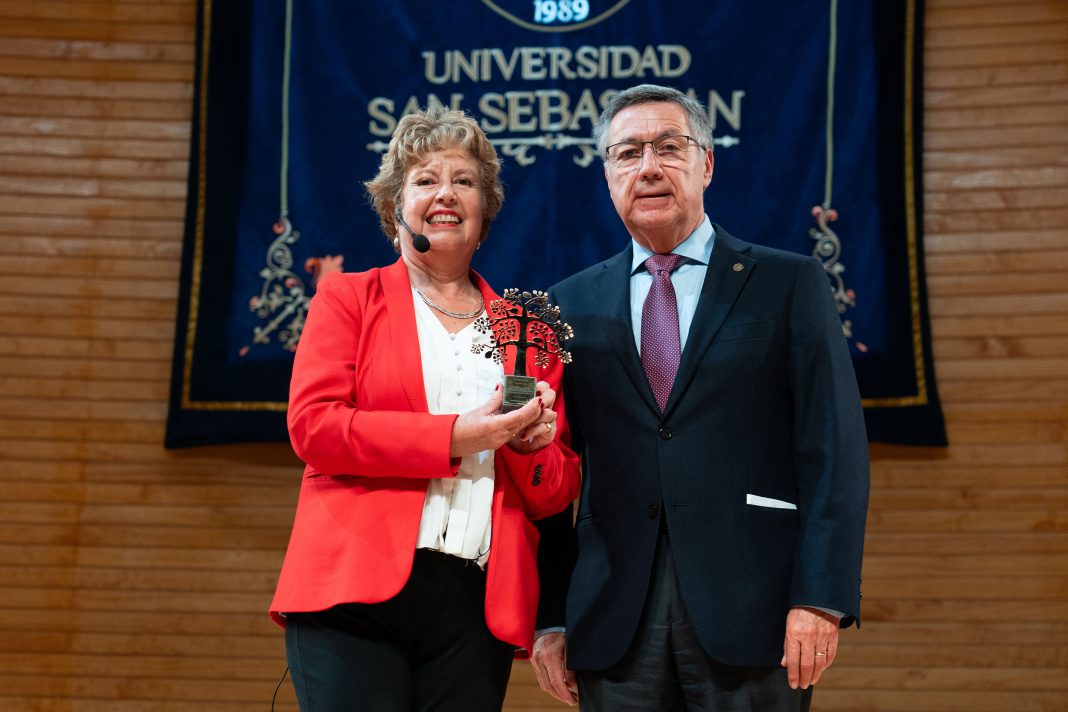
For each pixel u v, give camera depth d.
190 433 4.02
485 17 4.16
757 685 1.94
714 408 2.04
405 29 4.17
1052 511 3.92
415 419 1.79
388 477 1.85
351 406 1.90
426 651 1.85
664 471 2.02
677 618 1.98
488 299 2.08
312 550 1.80
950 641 3.89
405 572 1.76
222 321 4.07
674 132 2.20
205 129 4.14
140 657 4.03
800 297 2.07
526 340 1.90
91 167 4.30
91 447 4.14
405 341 1.92
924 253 4.02
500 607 1.84
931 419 3.88
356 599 1.73
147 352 4.19
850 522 1.90
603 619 2.01
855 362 3.92
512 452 1.91
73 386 4.18
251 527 4.09
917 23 4.04
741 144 4.03
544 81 4.12
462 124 2.09
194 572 4.07
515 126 4.12
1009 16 4.12
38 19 4.37
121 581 4.07
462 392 1.92
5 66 4.35
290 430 1.86
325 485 1.88
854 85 4.02
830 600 1.84
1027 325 3.99
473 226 2.05
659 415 2.06
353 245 4.08
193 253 4.10
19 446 4.15
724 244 2.20
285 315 4.06
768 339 2.06
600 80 4.11
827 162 4.00
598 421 2.13
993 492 3.94
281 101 4.15
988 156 4.07
